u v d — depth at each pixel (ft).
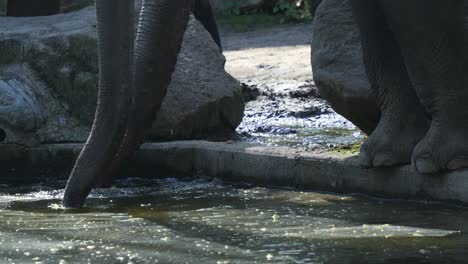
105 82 33.19
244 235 29.58
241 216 32.71
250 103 65.98
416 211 33.12
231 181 40.01
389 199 35.53
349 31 40.91
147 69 33.32
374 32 35.76
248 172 39.45
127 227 31.17
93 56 43.55
